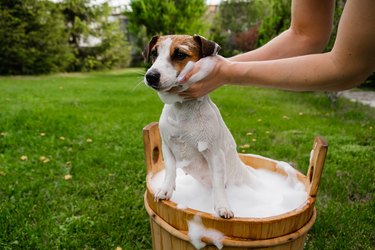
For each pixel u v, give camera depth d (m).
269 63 1.37
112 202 2.80
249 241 1.42
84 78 13.70
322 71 1.25
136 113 5.92
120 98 7.68
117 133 4.66
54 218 2.55
